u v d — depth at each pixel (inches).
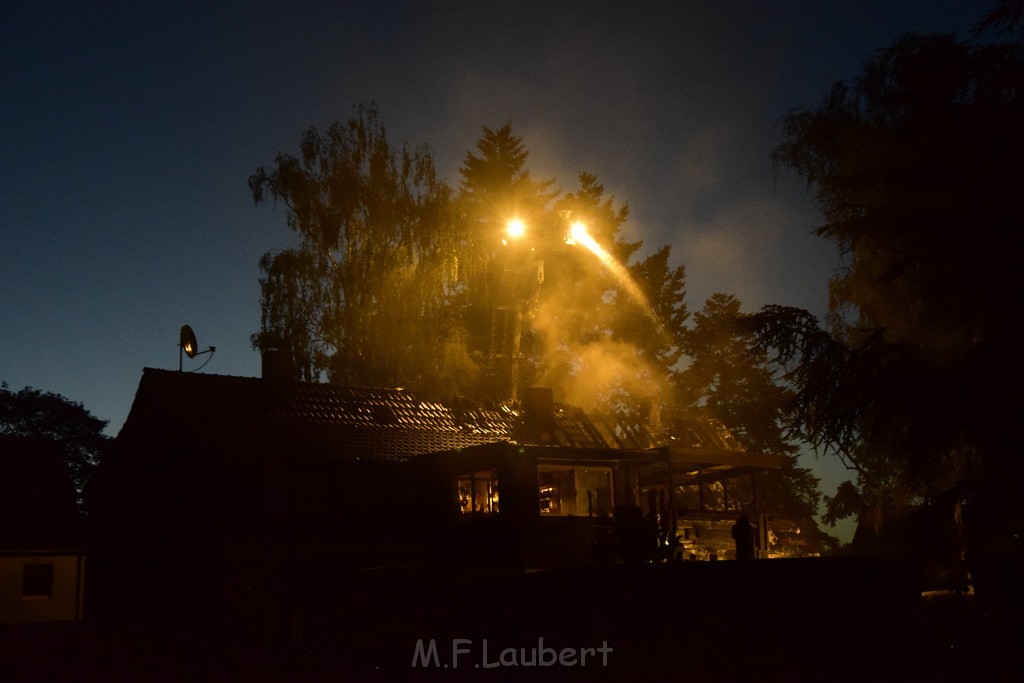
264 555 949.8
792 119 961.5
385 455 1091.3
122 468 1221.1
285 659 638.5
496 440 1141.7
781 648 482.0
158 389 1166.3
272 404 1151.6
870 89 886.4
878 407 613.6
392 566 905.5
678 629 513.3
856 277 898.7
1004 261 604.1
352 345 1518.2
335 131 1578.5
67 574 1098.7
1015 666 425.4
